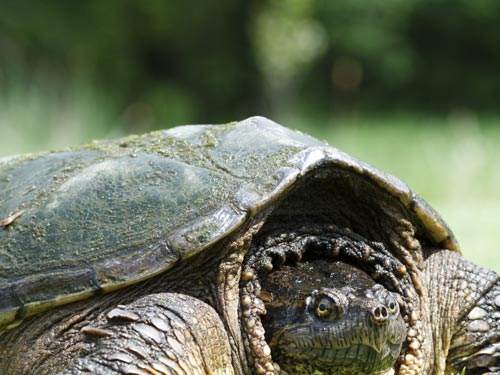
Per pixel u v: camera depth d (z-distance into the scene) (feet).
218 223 11.13
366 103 77.56
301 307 11.14
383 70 76.38
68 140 48.57
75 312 11.10
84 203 11.87
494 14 76.69
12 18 62.90
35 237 11.66
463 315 12.89
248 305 11.37
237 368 11.18
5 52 58.13
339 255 12.32
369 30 75.46
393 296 11.64
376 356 10.89
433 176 43.55
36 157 14.06
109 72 69.26
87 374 10.05
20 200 12.48
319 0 75.31
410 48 77.61
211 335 10.89
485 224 27.81
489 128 64.28
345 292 11.03
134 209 11.56
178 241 11.02
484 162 44.11
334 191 12.47
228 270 11.35
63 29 65.67
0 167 14.02
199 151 12.55
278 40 67.72
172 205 11.47
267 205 11.43
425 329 12.54
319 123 68.33
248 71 74.90
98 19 68.44
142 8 71.36
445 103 78.54
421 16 77.87
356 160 12.27
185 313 10.76
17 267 11.39
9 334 11.51
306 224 12.26
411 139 56.03
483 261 20.54
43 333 11.19
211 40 75.31
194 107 73.46
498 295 13.04
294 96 73.92
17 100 49.29
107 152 13.25
